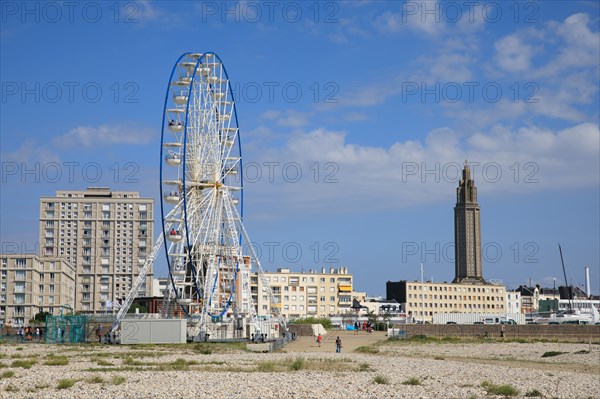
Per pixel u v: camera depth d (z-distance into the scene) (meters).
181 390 59.28
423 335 169.12
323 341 156.62
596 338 164.62
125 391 58.44
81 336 139.88
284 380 66.88
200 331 135.25
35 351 106.31
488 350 126.44
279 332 156.00
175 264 141.25
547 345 141.62
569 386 65.88
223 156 150.25
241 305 152.25
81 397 55.22
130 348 115.38
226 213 149.12
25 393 57.09
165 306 152.25
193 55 146.12
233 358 94.06
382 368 82.25
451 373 77.31
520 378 72.81
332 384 64.31
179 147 142.12
